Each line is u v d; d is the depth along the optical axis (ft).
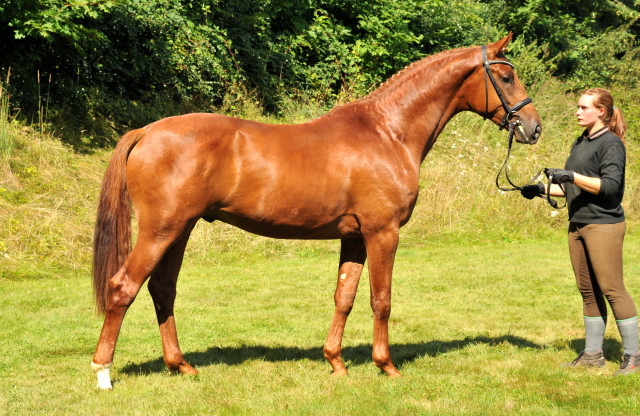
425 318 18.43
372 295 12.28
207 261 27.43
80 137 32.68
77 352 14.43
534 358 13.92
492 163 39.91
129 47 36.83
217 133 11.23
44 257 24.54
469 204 36.99
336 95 45.91
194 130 11.16
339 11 49.90
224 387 11.76
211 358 14.08
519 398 11.22
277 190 11.39
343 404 10.85
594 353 13.28
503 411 10.55
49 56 33.73
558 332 16.76
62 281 22.72
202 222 29.81
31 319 17.43
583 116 12.64
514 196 37.91
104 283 11.25
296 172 11.44
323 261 28.53
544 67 52.65
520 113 12.79
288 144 11.58
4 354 14.10
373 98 12.71
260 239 30.27
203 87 39.52
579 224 12.78
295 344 15.55
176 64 38.78
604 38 63.62
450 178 37.63
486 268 27.02
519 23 59.06
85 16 33.27
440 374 12.78
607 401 11.01
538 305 20.22
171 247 11.57
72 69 34.78
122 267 11.21
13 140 28.96
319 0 48.34
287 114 41.83
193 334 16.34
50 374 12.69
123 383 11.93
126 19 36.01
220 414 10.38
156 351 14.60
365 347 15.19
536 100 47.91
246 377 12.48
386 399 11.07
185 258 27.40
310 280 24.30
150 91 38.09
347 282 12.69
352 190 11.80
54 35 32.40
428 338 16.19
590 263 12.98
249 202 11.42
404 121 12.50
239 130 11.47
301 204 11.55
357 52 46.83
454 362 13.62
